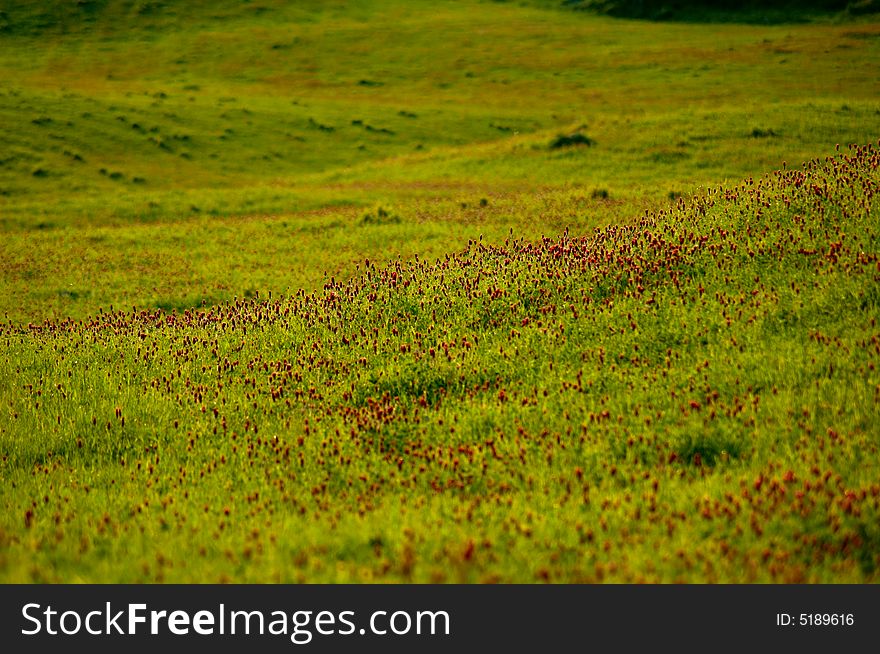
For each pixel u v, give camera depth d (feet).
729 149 249.75
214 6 634.84
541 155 282.77
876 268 71.82
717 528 42.60
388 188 261.85
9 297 159.33
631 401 59.88
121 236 207.82
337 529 45.52
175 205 242.78
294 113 382.01
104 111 349.82
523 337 76.07
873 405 53.01
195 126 349.00
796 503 43.19
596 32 561.43
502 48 529.04
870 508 42.27
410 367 73.15
